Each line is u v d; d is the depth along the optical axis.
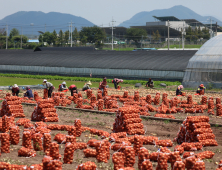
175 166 13.77
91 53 103.69
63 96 40.25
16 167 14.73
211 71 63.31
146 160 14.31
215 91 56.34
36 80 82.12
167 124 25.75
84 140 20.66
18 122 25.19
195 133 19.47
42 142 19.28
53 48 124.69
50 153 16.08
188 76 66.12
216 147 19.28
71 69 92.62
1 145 18.11
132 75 81.44
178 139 20.36
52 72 96.81
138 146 17.66
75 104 37.97
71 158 16.19
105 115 30.08
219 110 30.42
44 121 26.94
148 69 78.50
